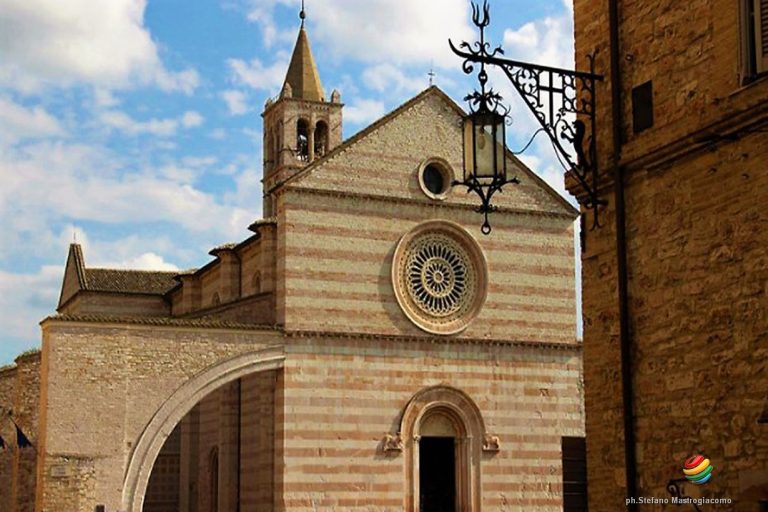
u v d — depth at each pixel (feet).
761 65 54.49
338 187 182.09
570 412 193.88
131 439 162.61
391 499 177.37
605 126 67.72
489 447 186.60
